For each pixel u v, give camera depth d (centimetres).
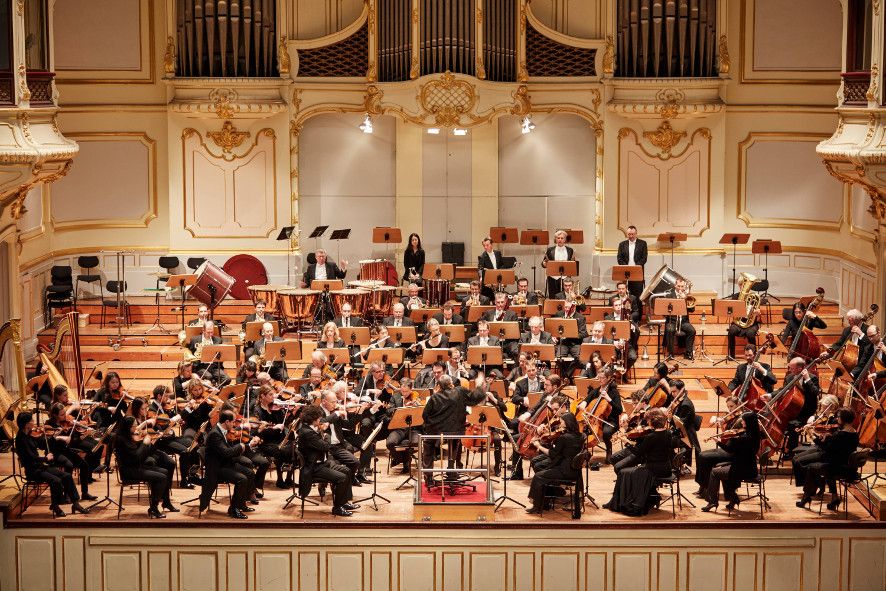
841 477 1445
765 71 2133
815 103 2125
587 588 1443
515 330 1758
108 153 2128
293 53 2103
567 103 2128
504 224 2202
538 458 1488
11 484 1520
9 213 1741
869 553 1442
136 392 1820
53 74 1750
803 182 2144
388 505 1488
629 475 1456
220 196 2141
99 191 2133
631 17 2078
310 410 1441
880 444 1527
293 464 1502
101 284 2069
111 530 1441
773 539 1434
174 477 1592
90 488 1555
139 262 2159
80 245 2131
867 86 1731
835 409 1463
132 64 2114
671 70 2097
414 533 1434
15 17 1653
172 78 2073
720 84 2083
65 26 2086
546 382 1516
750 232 2177
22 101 1672
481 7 2050
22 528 1441
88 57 2102
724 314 1819
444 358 1638
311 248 2202
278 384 1569
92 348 1930
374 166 2191
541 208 2197
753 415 1440
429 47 2069
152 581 1449
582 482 1462
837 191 2117
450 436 1445
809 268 2155
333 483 1447
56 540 1444
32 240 1981
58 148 1714
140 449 1434
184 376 1596
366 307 1933
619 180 2145
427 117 2089
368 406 1538
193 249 2147
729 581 1442
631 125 2133
